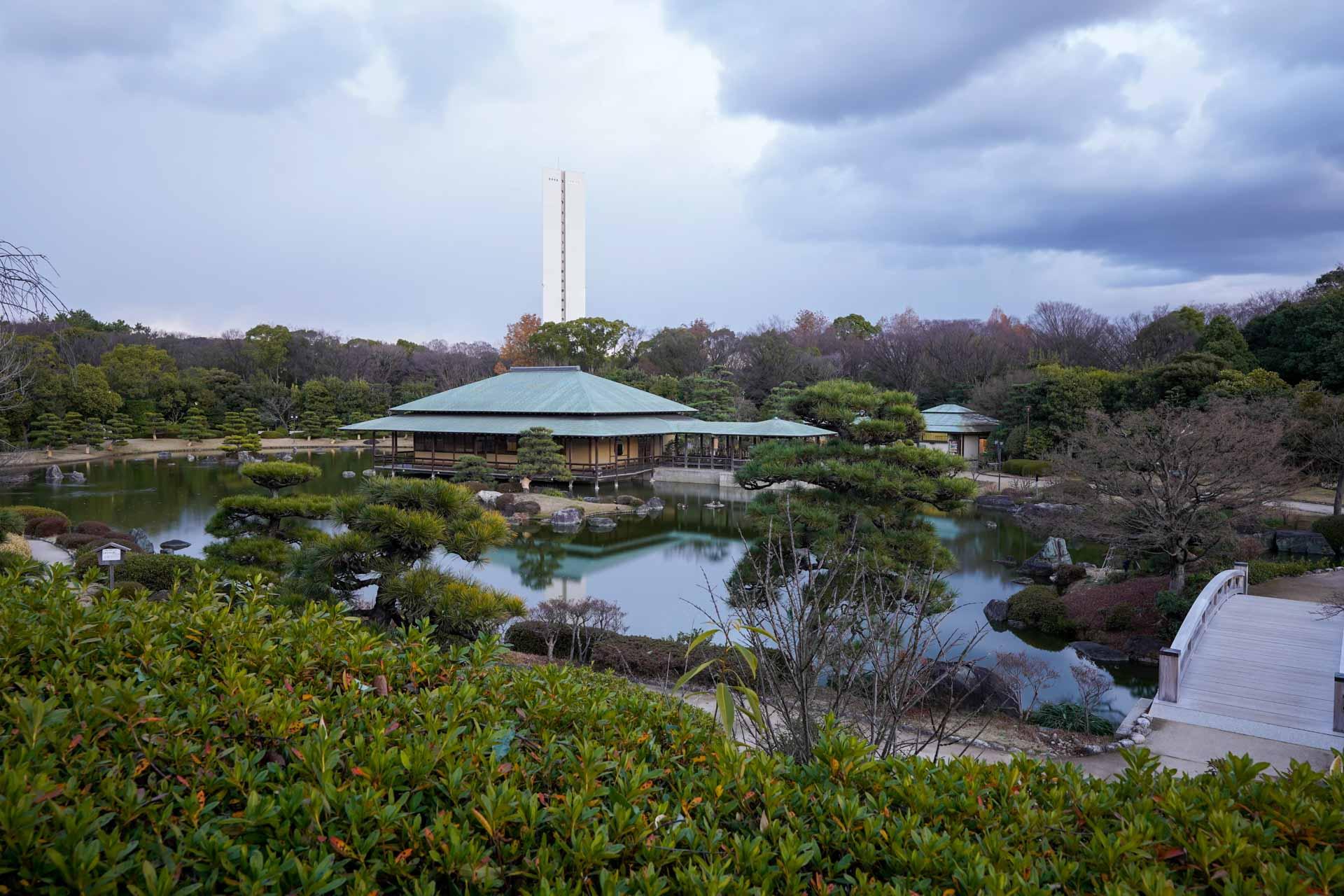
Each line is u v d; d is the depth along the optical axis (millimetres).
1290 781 2770
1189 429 17969
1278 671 12445
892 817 2551
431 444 46594
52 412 47844
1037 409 43906
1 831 1765
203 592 4211
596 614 14242
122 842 1957
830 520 12602
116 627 3584
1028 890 2057
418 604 9758
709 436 50406
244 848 1933
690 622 16562
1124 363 55781
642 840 2266
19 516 17234
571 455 42719
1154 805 2709
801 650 3998
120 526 26734
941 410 49375
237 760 2344
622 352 79938
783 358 63312
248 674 3117
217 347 72438
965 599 19719
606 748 2951
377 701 3129
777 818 2551
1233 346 40562
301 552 10391
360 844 2045
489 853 2074
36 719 2246
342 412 67688
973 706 11297
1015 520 30172
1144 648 15367
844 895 2158
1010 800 2713
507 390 49031
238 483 38594
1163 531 17078
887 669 4605
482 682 3684
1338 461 24516
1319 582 18641
